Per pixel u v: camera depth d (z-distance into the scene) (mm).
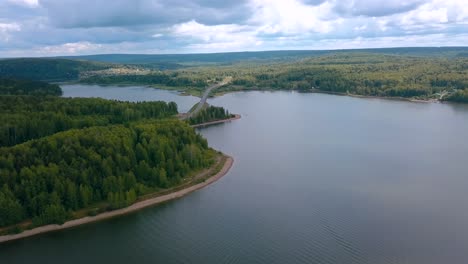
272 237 121500
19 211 125062
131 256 113438
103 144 155250
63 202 133250
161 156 162125
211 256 112812
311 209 139375
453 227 125688
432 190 155625
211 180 166875
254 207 141750
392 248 114312
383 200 146500
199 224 130500
